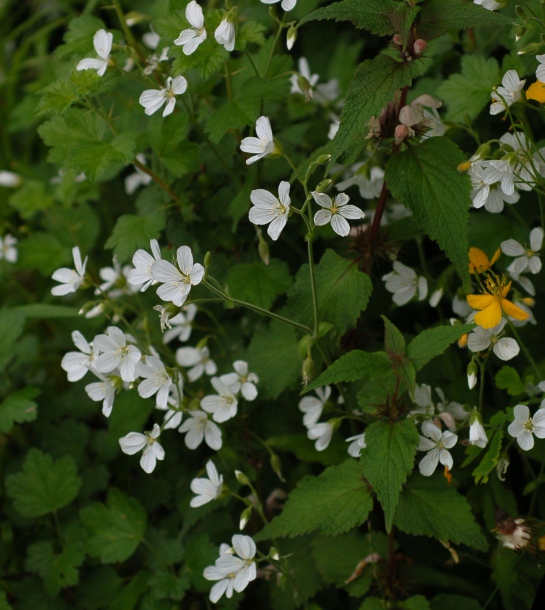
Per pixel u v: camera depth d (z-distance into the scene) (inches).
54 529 38.6
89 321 42.5
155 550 36.9
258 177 37.2
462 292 35.4
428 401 33.2
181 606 36.5
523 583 34.0
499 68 36.9
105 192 46.2
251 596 37.0
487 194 32.8
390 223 35.5
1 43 53.6
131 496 38.8
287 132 39.7
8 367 42.5
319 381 31.3
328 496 33.0
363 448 31.4
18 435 40.6
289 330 36.2
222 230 38.4
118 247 36.5
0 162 51.1
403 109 32.1
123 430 38.9
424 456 32.7
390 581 34.4
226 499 36.5
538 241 33.6
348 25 47.2
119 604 36.3
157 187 38.5
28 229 46.4
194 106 37.2
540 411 31.6
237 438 37.9
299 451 35.8
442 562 35.9
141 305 39.0
